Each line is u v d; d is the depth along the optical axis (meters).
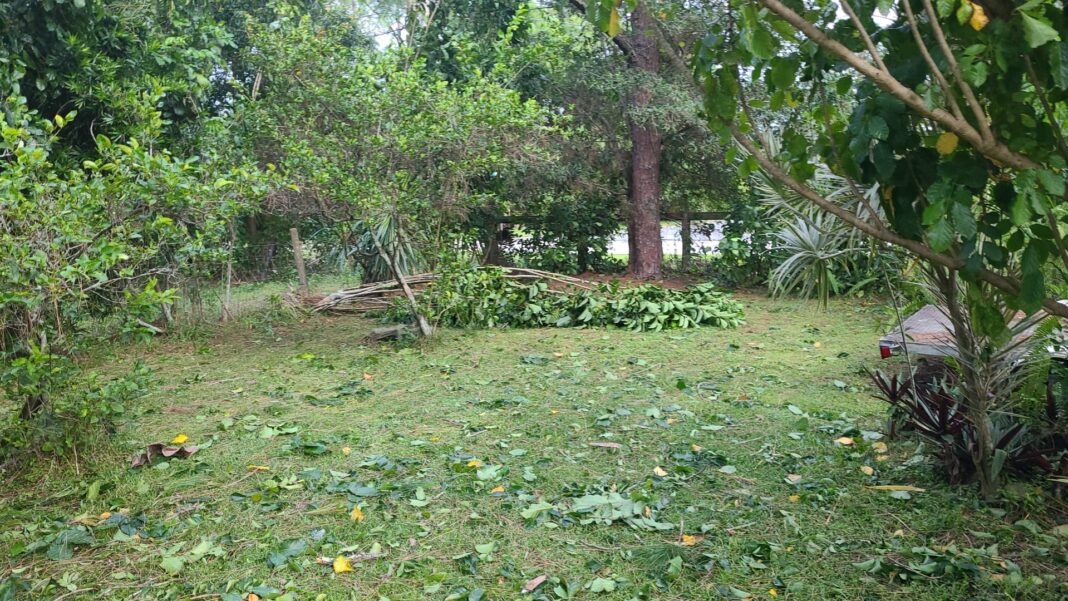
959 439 4.42
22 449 4.94
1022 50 1.93
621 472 4.82
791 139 2.41
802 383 7.10
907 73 2.13
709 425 5.77
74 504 4.43
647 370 7.80
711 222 16.31
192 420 6.09
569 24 14.59
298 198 10.55
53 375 4.92
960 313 3.98
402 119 9.16
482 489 4.52
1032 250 2.12
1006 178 2.18
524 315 10.73
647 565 3.58
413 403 6.58
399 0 18.19
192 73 9.95
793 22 1.92
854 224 2.30
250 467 4.92
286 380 7.51
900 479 4.59
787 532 3.93
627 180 15.69
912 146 2.28
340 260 14.08
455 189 10.05
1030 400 4.35
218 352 9.00
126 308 5.18
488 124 9.40
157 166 5.57
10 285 4.73
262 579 3.49
